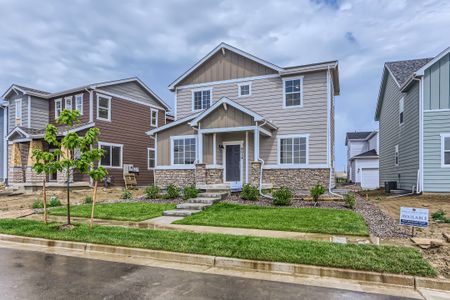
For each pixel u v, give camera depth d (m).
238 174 15.86
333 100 19.09
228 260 5.64
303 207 11.24
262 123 14.77
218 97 18.08
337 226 8.10
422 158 14.88
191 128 16.86
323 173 15.43
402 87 16.89
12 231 8.14
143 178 24.03
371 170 29.81
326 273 5.11
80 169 8.41
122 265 5.74
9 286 4.64
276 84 16.83
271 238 6.86
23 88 22.31
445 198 13.40
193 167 16.45
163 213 10.54
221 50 18.06
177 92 19.19
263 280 4.91
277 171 16.08
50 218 10.20
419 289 4.55
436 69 14.81
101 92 21.00
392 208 11.45
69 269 5.49
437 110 14.71
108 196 16.47
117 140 21.95
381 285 4.72
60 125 21.53
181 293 4.34
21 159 21.28
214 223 8.77
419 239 6.71
